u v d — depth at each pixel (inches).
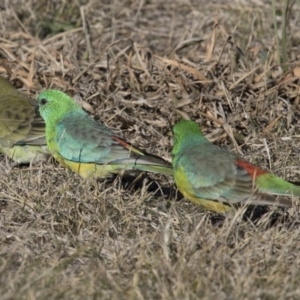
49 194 526.3
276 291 398.9
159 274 414.3
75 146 533.6
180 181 484.4
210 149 486.9
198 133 498.0
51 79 672.4
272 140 619.5
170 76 668.1
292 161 588.7
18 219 506.6
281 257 431.2
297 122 643.5
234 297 393.7
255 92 660.7
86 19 794.2
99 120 644.1
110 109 649.6
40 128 603.2
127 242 466.9
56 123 547.5
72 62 705.6
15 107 612.4
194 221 482.3
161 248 442.6
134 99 663.8
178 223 488.4
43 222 493.7
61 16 850.1
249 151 607.5
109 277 411.8
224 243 441.7
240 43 749.9
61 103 549.0
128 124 641.6
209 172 473.4
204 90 658.2
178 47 720.3
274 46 725.9
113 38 789.9
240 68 690.2
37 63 701.3
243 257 431.5
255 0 863.7
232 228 456.8
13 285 396.8
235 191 467.2
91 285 402.9
